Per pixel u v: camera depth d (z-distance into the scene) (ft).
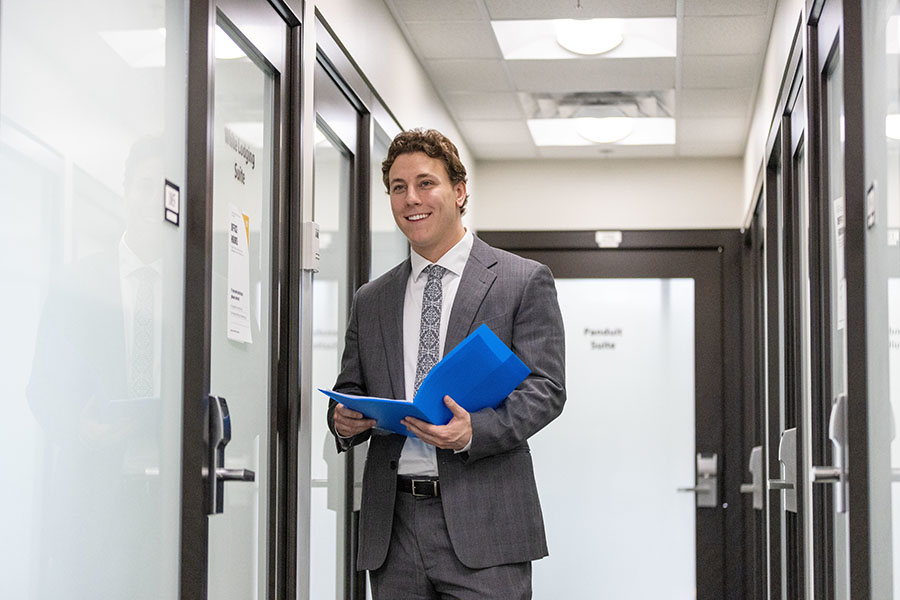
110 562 5.33
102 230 5.24
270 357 8.43
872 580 6.26
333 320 10.43
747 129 17.72
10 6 4.35
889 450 5.81
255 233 8.02
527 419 7.38
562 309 19.90
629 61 14.65
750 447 18.98
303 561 8.94
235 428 7.47
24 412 4.50
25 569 4.51
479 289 7.77
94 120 5.16
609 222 19.85
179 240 6.30
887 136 5.85
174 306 6.23
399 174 7.91
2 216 4.29
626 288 19.79
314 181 9.39
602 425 19.57
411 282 8.15
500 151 19.49
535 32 13.67
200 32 6.44
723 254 19.56
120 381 5.46
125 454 5.52
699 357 19.44
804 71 8.50
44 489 4.67
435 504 7.59
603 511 19.36
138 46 5.71
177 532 6.23
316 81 9.50
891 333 5.74
